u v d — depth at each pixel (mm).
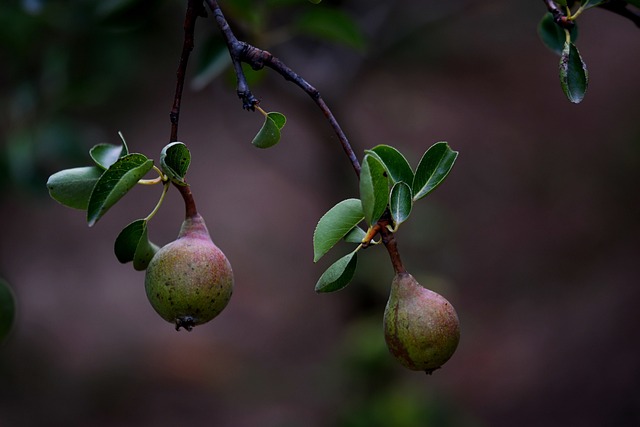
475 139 11039
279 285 9688
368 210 1448
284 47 5062
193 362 8680
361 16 5434
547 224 10156
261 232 10320
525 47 12812
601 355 7789
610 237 9711
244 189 10914
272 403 7746
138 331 9219
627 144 10859
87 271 9844
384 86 8320
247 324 9148
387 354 4801
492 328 8562
